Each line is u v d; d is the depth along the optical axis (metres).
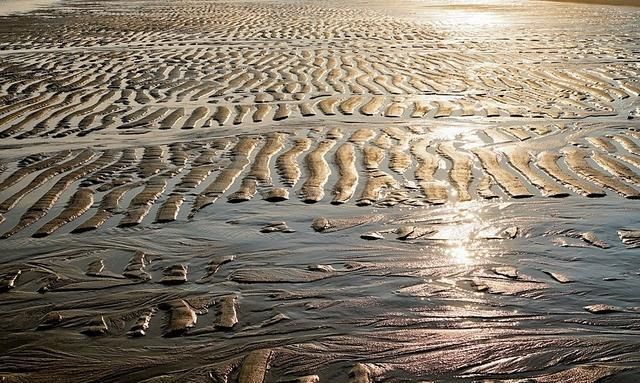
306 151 5.73
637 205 4.45
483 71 9.58
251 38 13.73
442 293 3.44
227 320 3.21
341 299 3.39
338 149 5.76
